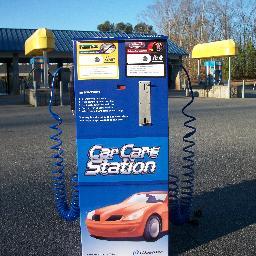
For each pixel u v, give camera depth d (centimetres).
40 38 1827
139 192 339
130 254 348
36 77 2356
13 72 3275
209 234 413
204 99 2342
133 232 344
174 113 1551
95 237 345
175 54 3491
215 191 561
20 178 643
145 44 325
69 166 718
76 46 325
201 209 488
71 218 407
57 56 3269
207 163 728
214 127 1177
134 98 329
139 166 337
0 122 1366
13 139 1020
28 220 461
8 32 3319
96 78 327
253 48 5406
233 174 651
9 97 2992
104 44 324
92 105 329
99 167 336
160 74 327
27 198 540
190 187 443
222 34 6353
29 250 383
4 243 399
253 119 1362
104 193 339
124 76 327
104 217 341
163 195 341
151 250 348
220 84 2709
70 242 400
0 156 818
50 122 1335
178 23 6225
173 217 410
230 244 388
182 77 3875
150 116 331
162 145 334
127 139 333
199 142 941
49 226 442
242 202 514
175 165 718
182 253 370
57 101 2034
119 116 331
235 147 874
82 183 338
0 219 464
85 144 333
